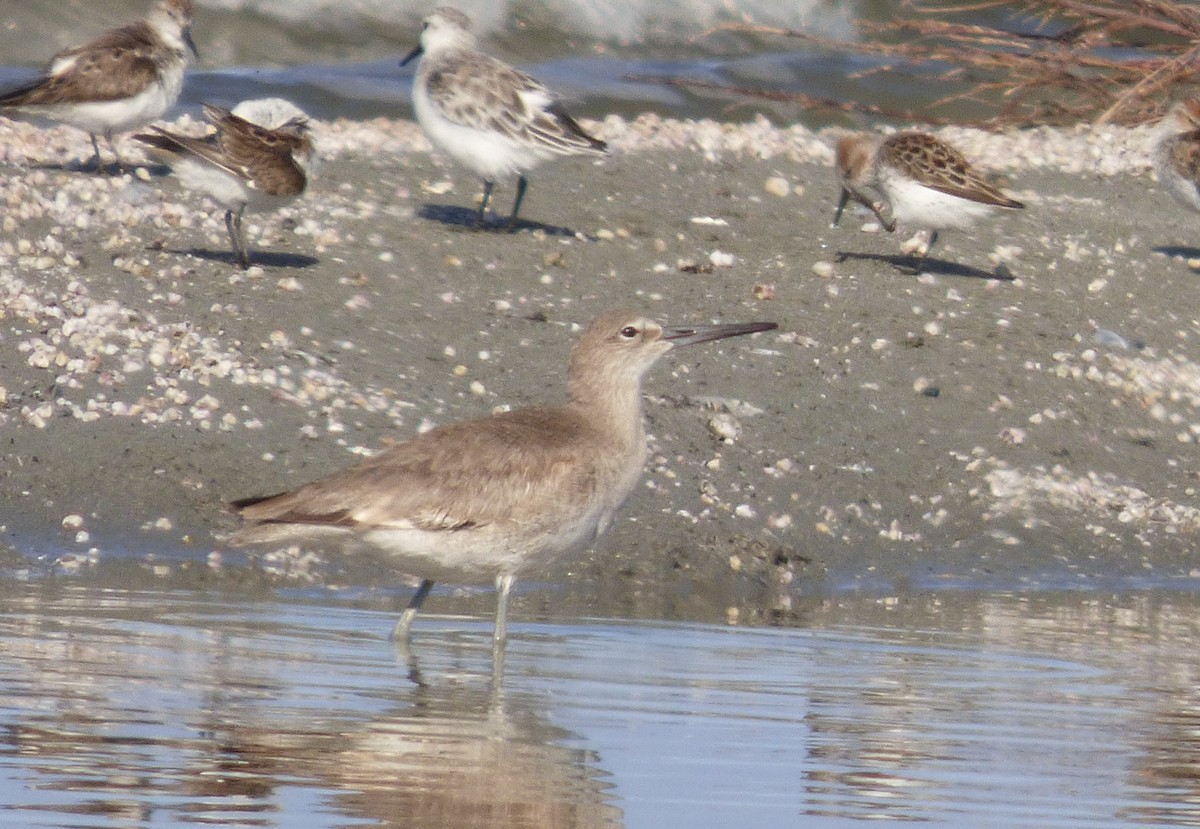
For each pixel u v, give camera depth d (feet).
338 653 33.30
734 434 49.80
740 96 98.32
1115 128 92.32
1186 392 57.26
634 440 35.86
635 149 77.30
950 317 59.62
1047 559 47.16
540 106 62.59
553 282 59.52
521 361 52.80
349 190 66.90
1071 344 58.80
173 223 60.54
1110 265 67.26
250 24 98.02
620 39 106.83
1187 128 71.36
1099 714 31.01
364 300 55.83
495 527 33.30
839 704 30.96
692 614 39.70
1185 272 67.87
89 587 38.09
